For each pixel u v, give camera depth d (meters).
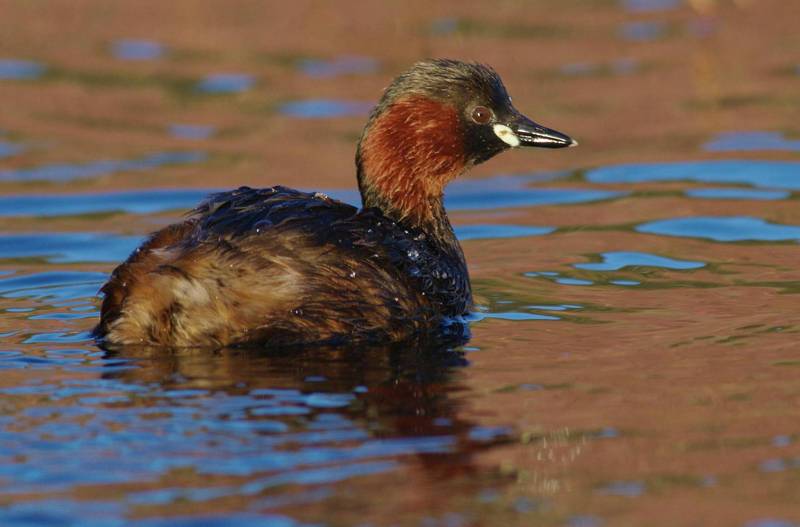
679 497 8.74
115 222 18.09
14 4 29.83
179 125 22.92
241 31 28.14
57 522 8.31
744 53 26.61
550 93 24.23
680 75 25.27
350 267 12.28
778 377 11.23
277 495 8.73
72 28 28.19
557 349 12.28
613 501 8.70
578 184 20.03
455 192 19.92
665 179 19.89
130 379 11.16
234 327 11.85
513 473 9.12
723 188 19.27
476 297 14.54
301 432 9.88
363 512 8.48
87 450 9.48
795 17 29.23
